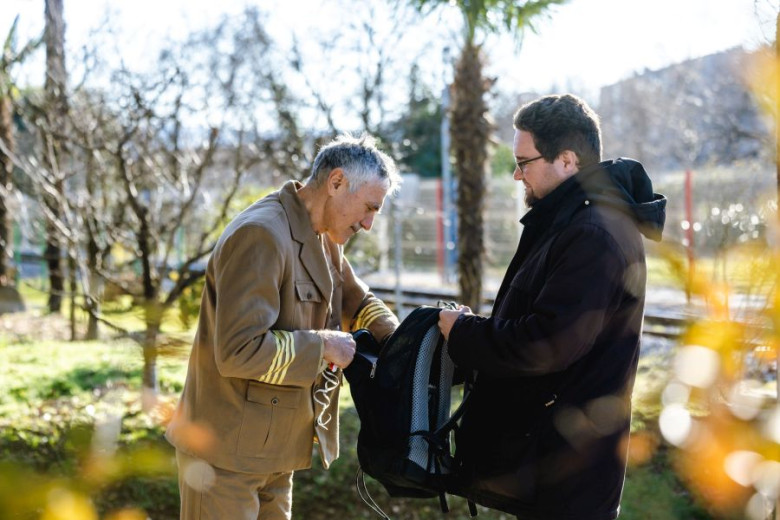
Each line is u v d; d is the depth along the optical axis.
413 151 11.25
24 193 10.95
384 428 2.67
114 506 4.27
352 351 2.78
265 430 2.81
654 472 4.62
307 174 7.66
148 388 5.01
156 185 7.36
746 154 15.62
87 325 8.77
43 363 6.68
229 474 2.82
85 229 7.27
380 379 2.72
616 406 2.51
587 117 2.60
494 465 2.57
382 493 5.12
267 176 9.42
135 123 6.53
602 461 2.50
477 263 7.85
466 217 7.82
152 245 6.47
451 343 2.62
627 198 2.49
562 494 2.49
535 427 2.51
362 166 2.81
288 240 2.78
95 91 7.60
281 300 2.81
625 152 21.69
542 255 2.53
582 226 2.44
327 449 3.03
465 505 5.12
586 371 2.49
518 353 2.44
